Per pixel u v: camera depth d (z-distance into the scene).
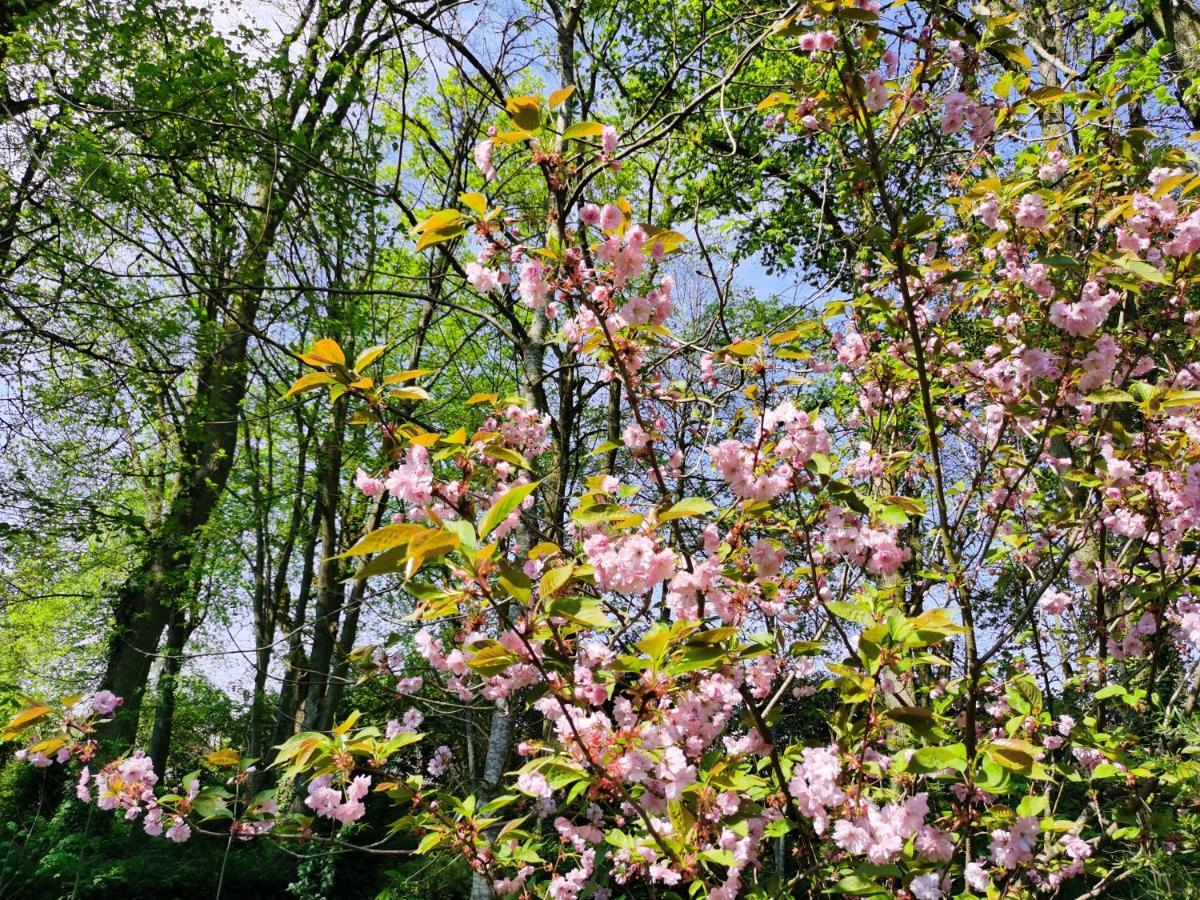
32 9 9.45
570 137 2.22
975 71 2.83
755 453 2.42
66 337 9.89
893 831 2.11
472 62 5.44
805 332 2.50
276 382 9.76
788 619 3.10
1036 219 2.98
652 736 2.02
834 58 2.44
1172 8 6.28
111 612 12.17
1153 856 2.82
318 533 13.23
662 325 2.33
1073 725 3.02
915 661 2.16
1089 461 3.37
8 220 8.83
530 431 3.16
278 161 8.41
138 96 8.81
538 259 2.41
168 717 13.50
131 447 11.91
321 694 10.88
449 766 4.52
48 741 3.01
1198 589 3.21
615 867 3.07
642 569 2.02
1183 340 3.36
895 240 2.37
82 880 9.49
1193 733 2.86
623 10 9.70
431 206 7.32
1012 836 2.27
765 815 2.55
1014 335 3.40
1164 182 2.76
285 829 2.96
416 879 6.76
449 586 2.05
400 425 2.41
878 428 3.77
